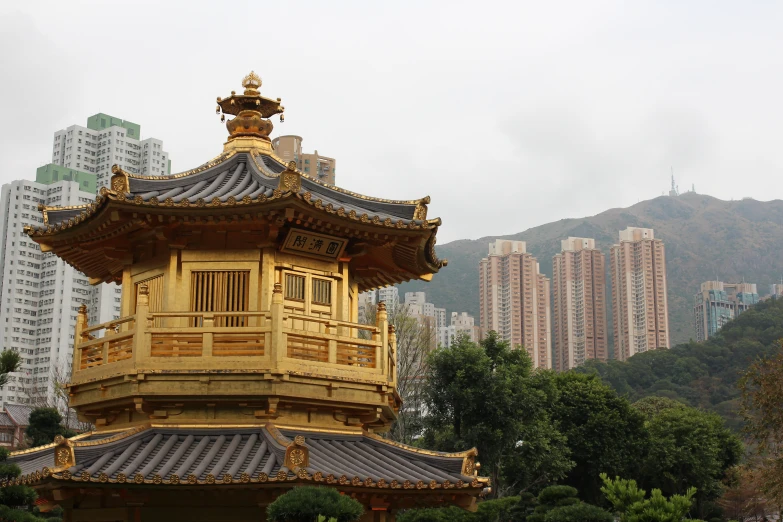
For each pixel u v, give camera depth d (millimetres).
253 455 18734
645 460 83000
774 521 79812
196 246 21344
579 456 79125
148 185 21906
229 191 21594
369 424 22234
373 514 20281
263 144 24750
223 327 19922
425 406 68688
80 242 22625
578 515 39719
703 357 183875
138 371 19547
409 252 23516
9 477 17219
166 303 20953
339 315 22250
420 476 19656
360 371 20969
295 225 20781
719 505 83500
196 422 19953
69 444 17906
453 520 39344
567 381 84688
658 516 19125
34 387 74250
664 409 99812
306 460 17594
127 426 21031
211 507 18688
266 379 19359
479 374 61781
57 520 27438
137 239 22094
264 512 18469
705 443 85312
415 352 66500
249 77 25344
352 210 21156
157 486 17688
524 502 56594
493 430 61188
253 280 21047
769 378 50188
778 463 50438
